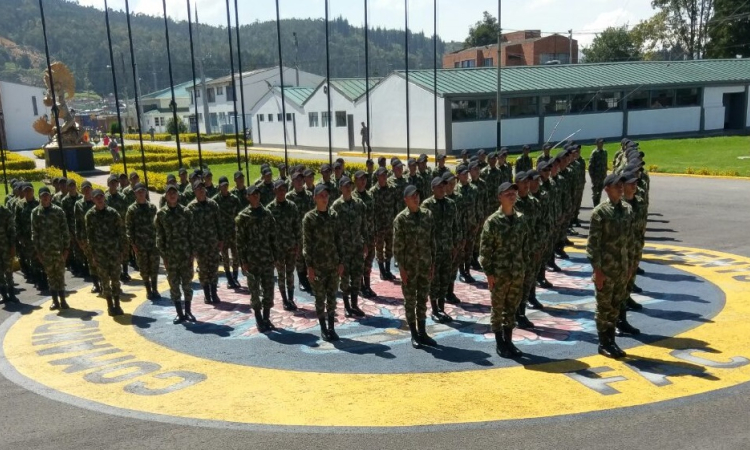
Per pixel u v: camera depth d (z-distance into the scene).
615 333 8.41
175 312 10.83
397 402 6.68
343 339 8.92
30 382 7.77
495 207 14.05
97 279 12.52
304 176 12.37
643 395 6.62
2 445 6.13
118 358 8.52
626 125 41.38
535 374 7.30
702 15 65.69
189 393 7.18
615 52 71.06
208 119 63.47
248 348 8.70
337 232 8.92
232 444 5.94
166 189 10.08
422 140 37.31
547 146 15.52
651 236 15.15
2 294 11.95
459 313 9.96
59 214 11.17
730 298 9.98
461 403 6.58
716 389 6.70
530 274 8.93
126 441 6.09
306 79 69.50
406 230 8.20
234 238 12.40
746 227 15.64
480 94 35.88
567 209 12.71
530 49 67.88
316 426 6.21
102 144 60.78
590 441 5.71
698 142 38.03
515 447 5.65
